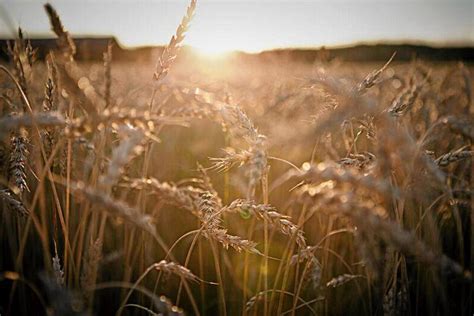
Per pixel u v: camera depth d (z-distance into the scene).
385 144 0.42
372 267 0.60
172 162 1.38
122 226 0.93
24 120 0.44
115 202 0.40
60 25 0.60
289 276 0.90
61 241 0.89
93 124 0.44
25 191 0.75
